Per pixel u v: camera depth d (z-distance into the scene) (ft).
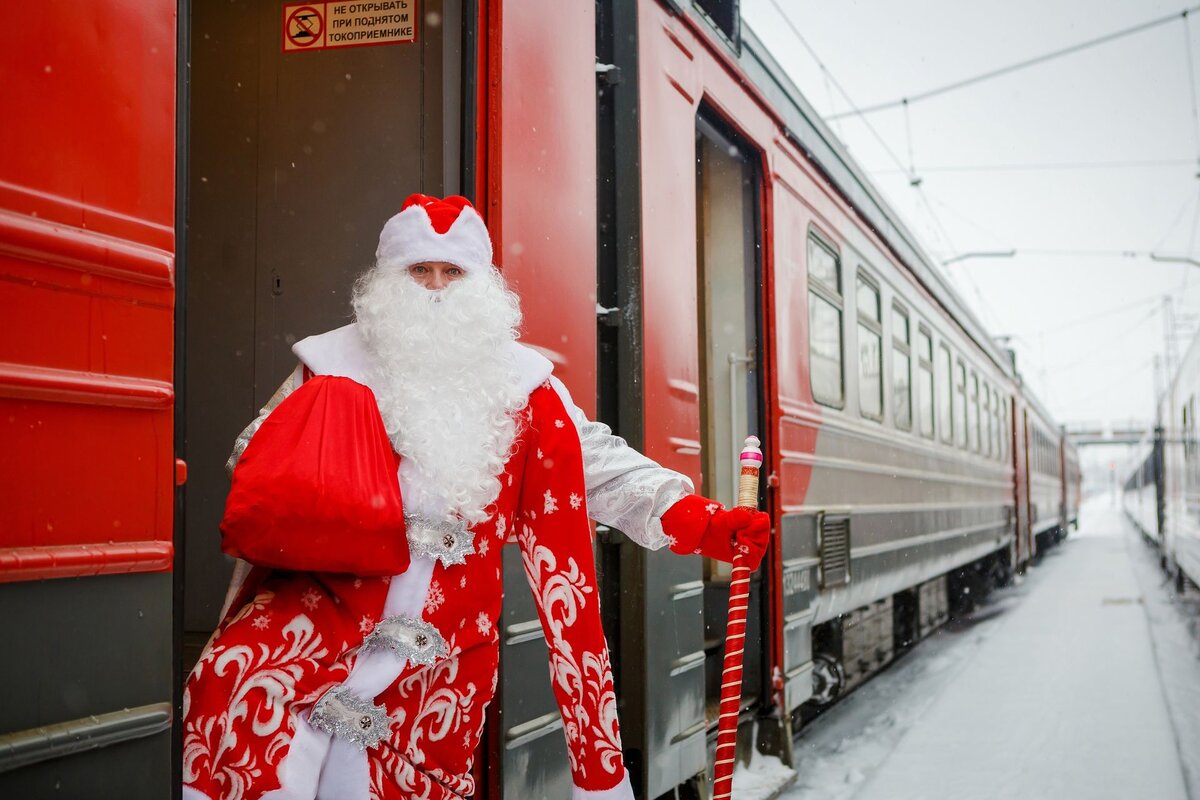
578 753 6.09
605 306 10.71
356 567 5.13
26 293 4.30
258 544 4.99
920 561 24.75
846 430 18.33
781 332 14.84
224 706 5.12
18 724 4.25
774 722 14.17
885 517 21.13
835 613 17.15
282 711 5.14
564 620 6.05
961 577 36.04
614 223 10.75
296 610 5.31
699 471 11.99
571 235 9.41
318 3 9.27
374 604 5.37
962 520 31.35
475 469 5.61
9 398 4.23
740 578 6.27
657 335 10.87
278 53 9.34
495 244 8.29
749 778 13.39
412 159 9.09
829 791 13.96
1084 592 43.34
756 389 14.64
